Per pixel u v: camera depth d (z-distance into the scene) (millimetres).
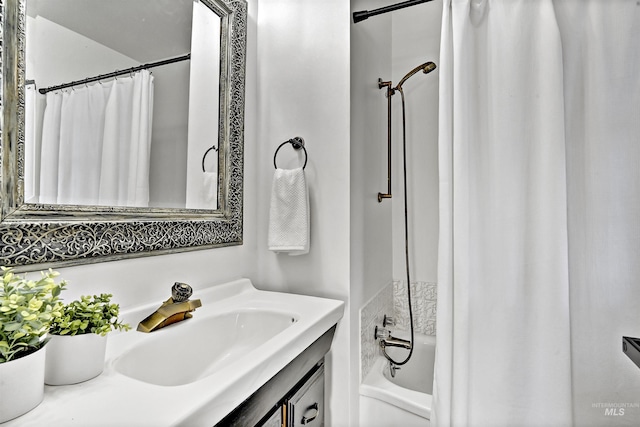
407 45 2021
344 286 1327
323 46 1400
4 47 654
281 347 753
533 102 1136
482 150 1205
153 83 1012
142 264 960
